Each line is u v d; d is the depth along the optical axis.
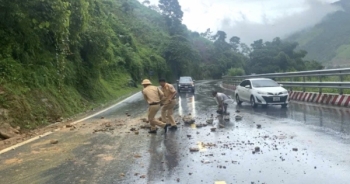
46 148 8.09
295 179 5.34
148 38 80.44
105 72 35.69
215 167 6.16
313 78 22.38
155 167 6.27
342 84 15.36
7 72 12.60
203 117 13.30
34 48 15.69
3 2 12.75
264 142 8.16
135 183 5.38
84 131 10.49
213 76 101.06
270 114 13.49
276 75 23.36
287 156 6.75
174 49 76.81
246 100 17.62
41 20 13.70
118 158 7.00
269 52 71.06
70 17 17.16
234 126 10.77
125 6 83.56
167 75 73.12
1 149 8.11
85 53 22.34
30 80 13.59
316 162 6.23
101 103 21.25
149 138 9.14
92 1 26.67
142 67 54.31
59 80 16.59
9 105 11.12
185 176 5.68
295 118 11.91
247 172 5.80
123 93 32.19
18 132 10.42
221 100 14.33
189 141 8.59
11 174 6.04
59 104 14.82
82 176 5.82
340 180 5.20
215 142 8.38
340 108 14.06
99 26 24.70
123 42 56.38
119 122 12.38
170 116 10.79
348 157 6.45
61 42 17.39
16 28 14.26
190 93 30.33
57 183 5.49
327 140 7.96
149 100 9.84
